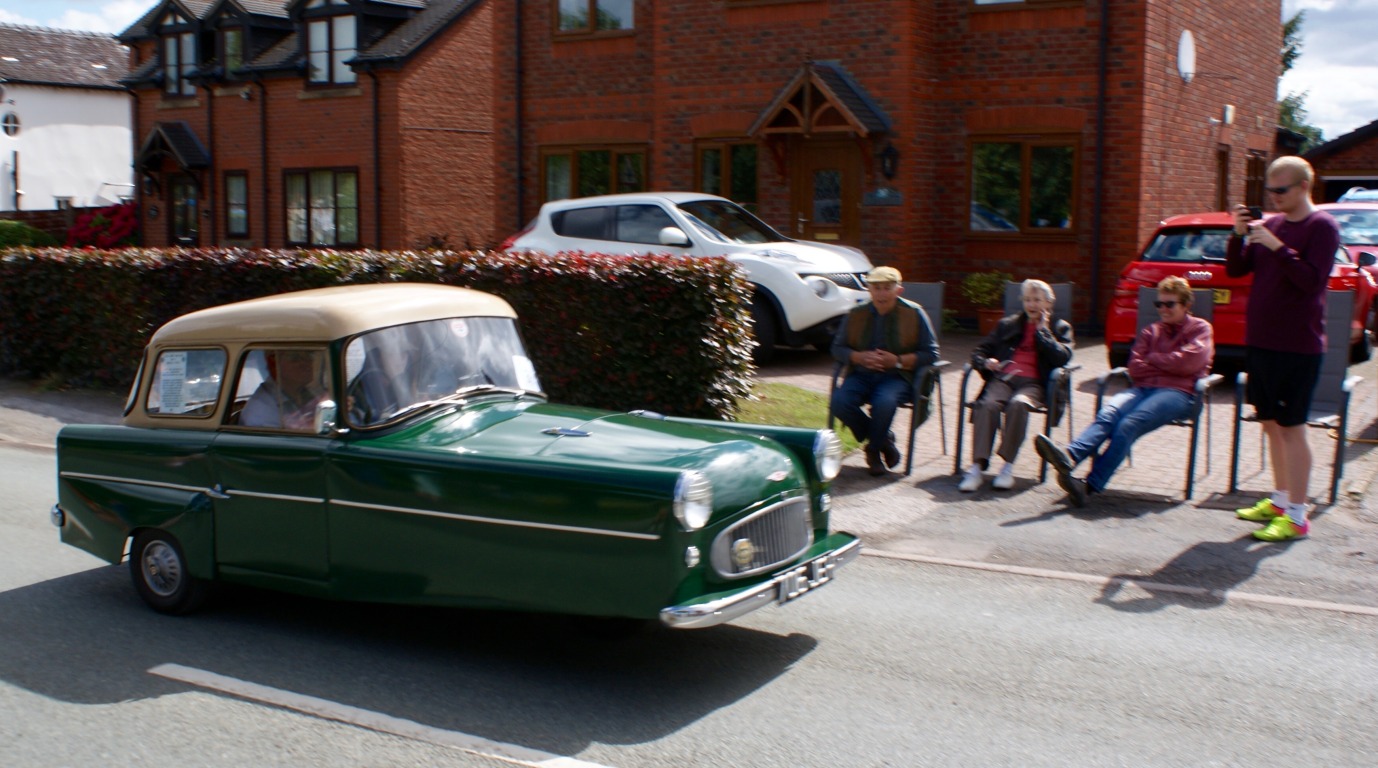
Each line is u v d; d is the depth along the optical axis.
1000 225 16.88
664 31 18.23
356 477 5.54
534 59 20.45
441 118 27.47
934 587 6.62
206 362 6.20
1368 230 14.46
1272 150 22.53
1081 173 16.19
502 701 5.07
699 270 10.13
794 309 12.95
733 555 5.10
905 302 9.05
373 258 11.80
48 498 9.21
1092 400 11.59
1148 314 11.04
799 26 17.02
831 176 17.08
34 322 14.33
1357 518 7.62
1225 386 12.25
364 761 4.48
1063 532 7.54
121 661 5.62
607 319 10.46
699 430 5.78
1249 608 6.16
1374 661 5.42
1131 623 5.97
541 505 5.06
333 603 6.51
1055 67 16.19
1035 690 5.11
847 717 4.84
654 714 4.90
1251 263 7.23
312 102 28.34
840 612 6.21
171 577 6.29
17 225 30.25
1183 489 8.41
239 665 5.54
